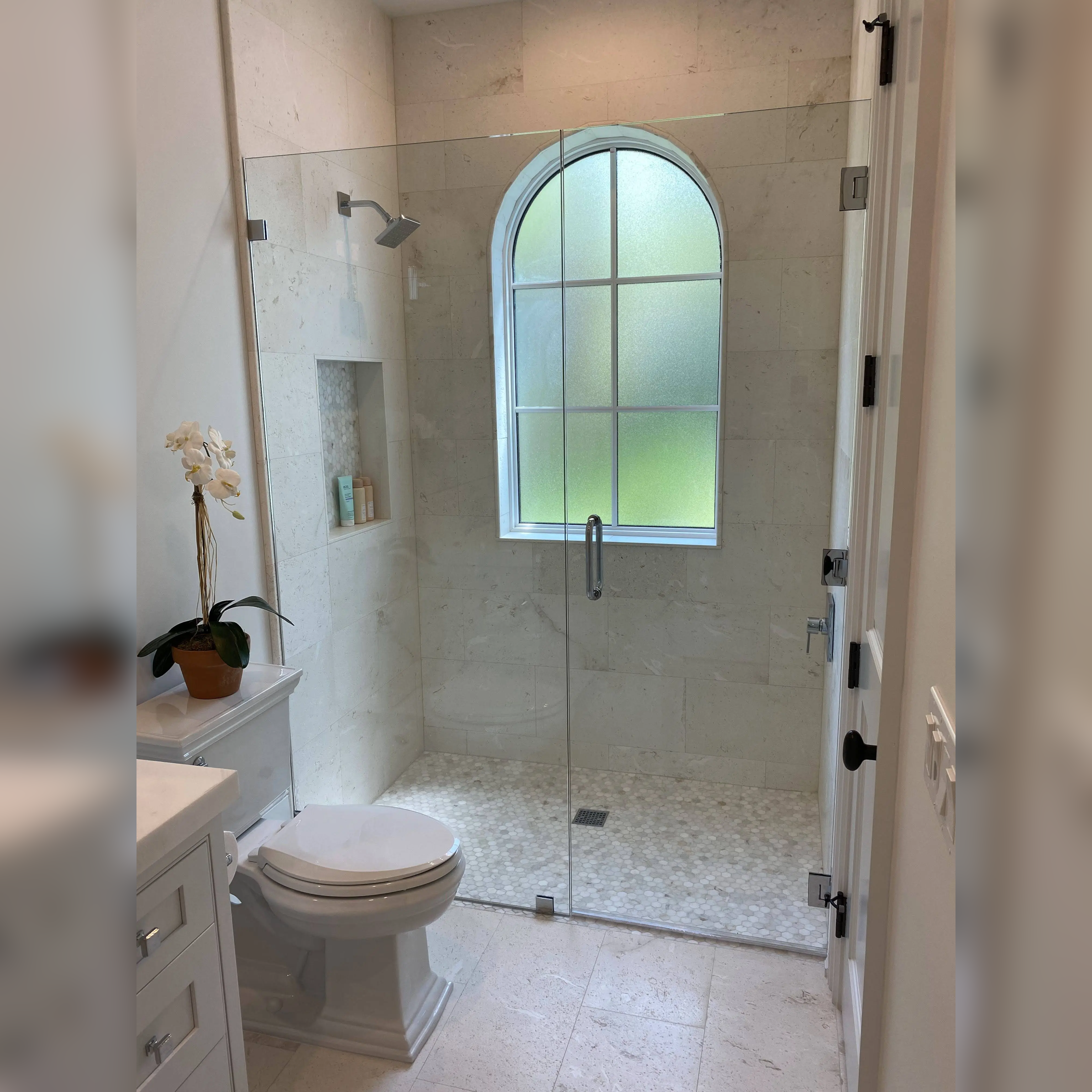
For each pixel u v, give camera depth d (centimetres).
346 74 280
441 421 262
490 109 309
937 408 97
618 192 255
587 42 296
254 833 210
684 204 253
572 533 265
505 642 270
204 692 201
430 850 197
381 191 249
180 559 214
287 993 208
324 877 187
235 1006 146
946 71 96
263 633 247
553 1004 211
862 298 178
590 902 247
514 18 301
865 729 162
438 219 250
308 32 257
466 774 278
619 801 274
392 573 270
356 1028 198
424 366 260
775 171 237
